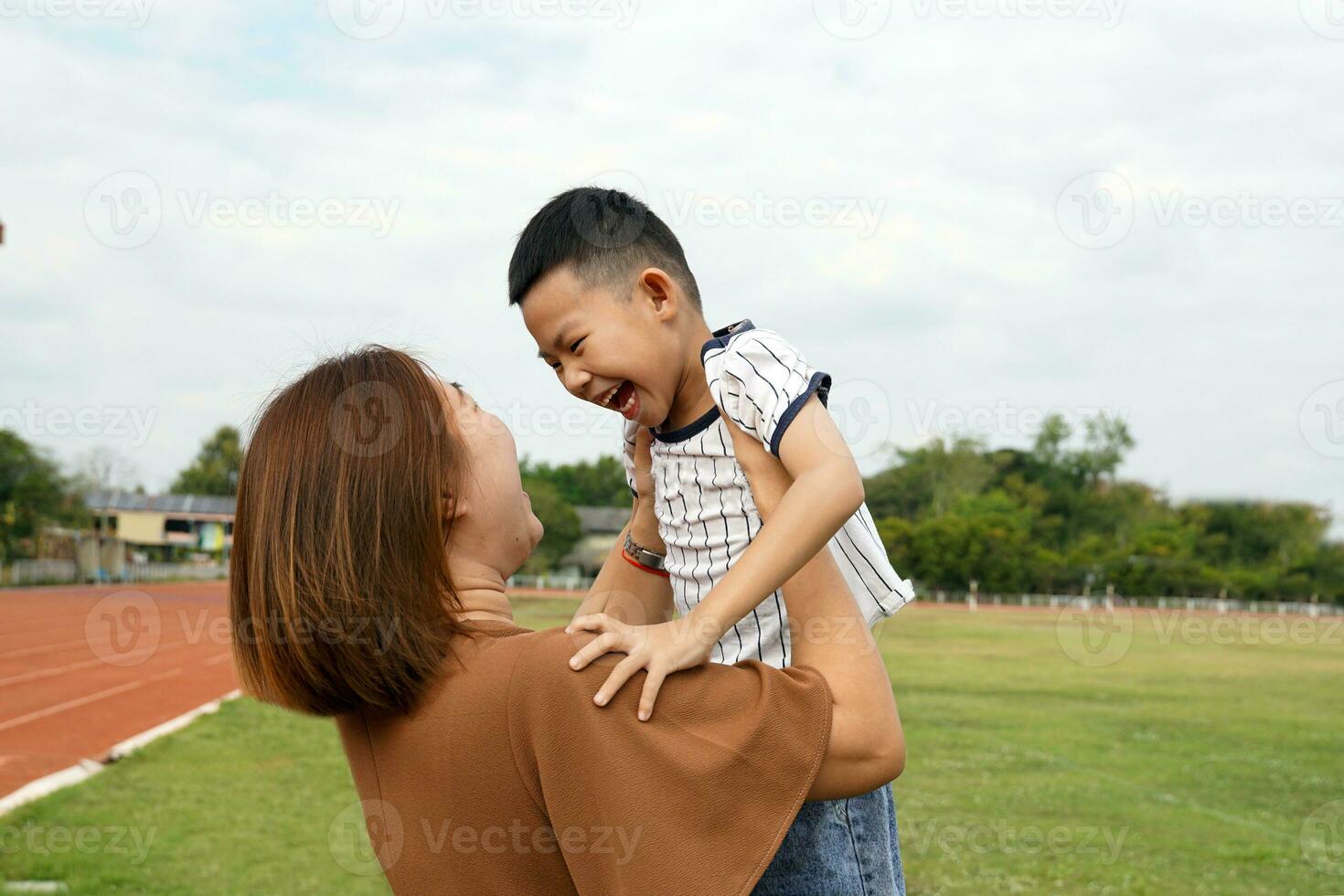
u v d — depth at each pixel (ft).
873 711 3.85
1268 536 190.60
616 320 5.70
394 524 3.83
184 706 45.50
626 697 3.62
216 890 17.17
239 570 4.00
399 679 3.79
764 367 4.95
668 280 5.75
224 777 27.48
